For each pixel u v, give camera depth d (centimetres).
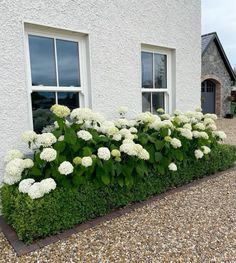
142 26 446
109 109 406
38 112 346
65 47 363
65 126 290
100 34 384
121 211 310
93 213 287
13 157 279
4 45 295
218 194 364
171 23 502
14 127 310
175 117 419
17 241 246
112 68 405
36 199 244
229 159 489
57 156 268
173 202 337
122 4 411
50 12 329
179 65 532
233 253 229
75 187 270
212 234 259
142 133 357
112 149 301
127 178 304
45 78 347
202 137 403
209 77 1501
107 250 234
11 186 274
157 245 241
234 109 1731
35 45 333
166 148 352
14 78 306
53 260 221
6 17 294
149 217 296
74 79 377
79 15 357
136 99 448
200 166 424
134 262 218
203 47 1434
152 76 497
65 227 262
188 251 232
